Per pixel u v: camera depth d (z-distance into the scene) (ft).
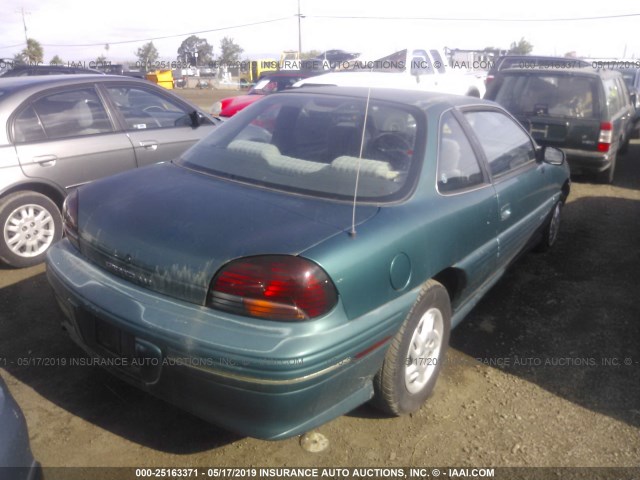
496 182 12.14
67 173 16.39
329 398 7.96
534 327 13.37
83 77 17.56
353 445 9.28
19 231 15.65
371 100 11.12
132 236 8.46
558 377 11.37
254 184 9.67
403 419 9.95
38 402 10.02
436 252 9.52
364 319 8.05
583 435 9.70
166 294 8.02
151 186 9.77
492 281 13.08
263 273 7.41
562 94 26.48
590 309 14.32
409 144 10.16
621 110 30.07
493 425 9.89
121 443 9.14
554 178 16.06
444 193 10.18
